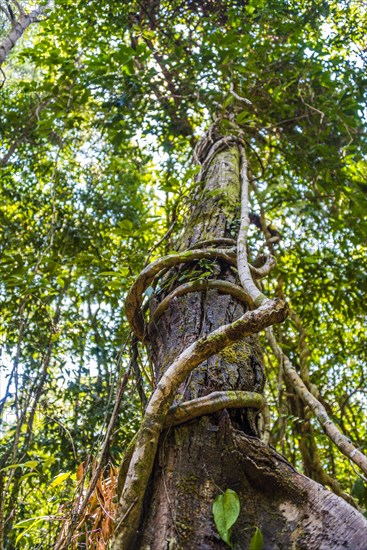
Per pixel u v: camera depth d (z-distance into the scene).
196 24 4.19
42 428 3.31
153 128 3.94
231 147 3.22
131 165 4.91
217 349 1.24
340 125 3.74
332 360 4.28
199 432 1.27
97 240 4.21
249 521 1.12
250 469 1.19
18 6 3.69
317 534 1.05
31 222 4.28
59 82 3.68
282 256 4.25
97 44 3.70
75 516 1.52
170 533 1.08
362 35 3.88
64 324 3.68
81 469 1.72
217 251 1.98
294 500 1.14
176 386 1.24
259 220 4.17
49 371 3.43
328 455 4.07
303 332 3.61
